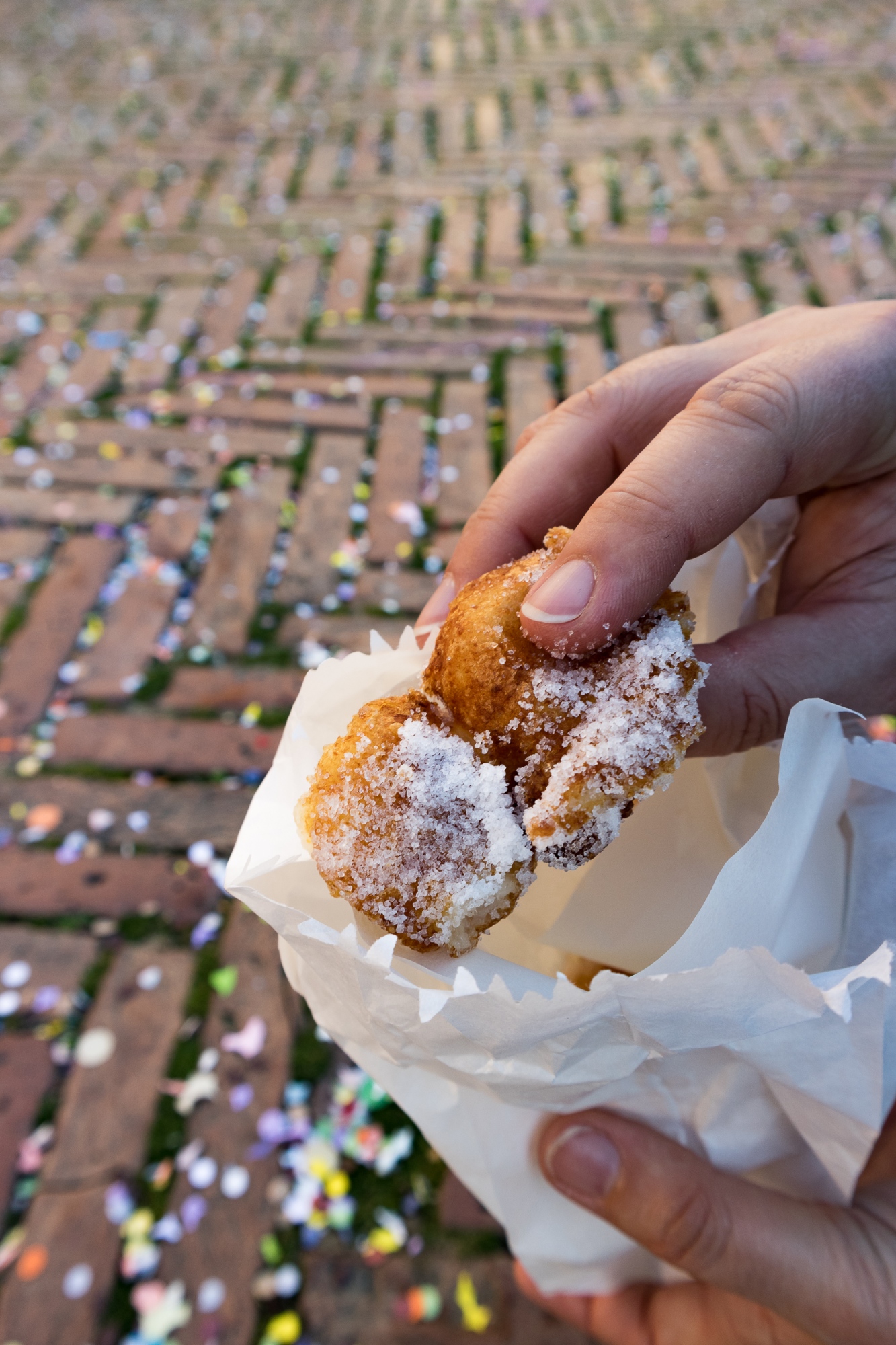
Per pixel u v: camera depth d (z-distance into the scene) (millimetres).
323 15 1472
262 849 212
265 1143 362
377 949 188
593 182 966
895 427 240
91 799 463
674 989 185
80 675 519
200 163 1027
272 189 972
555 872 251
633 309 774
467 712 208
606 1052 204
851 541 253
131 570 573
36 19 1479
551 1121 252
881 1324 228
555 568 207
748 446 220
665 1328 282
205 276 832
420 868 200
